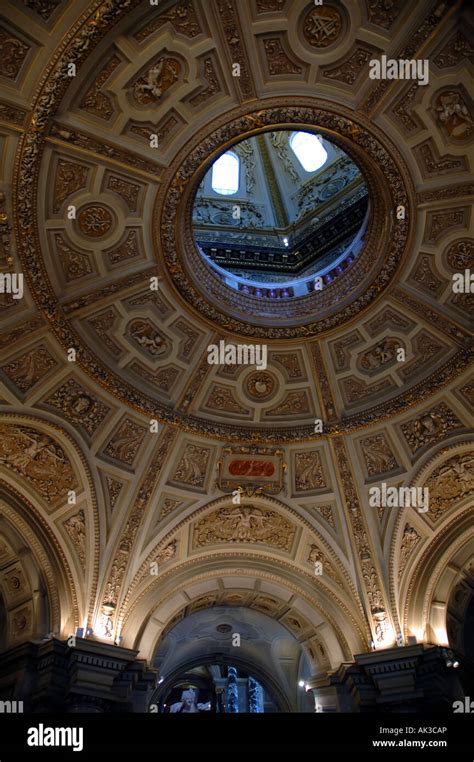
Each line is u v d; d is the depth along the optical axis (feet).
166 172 36.58
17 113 30.32
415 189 37.86
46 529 43.34
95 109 32.65
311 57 32.48
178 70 32.30
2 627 44.27
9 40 28.12
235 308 44.32
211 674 75.10
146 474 46.06
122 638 43.55
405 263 41.22
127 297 41.32
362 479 47.75
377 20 30.68
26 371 40.65
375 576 46.65
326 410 47.21
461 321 42.39
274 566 49.21
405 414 46.01
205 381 46.06
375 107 34.37
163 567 47.29
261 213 67.51
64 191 35.45
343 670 44.42
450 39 30.86
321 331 44.70
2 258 35.96
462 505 46.44
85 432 43.96
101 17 28.02
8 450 42.29
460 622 48.88
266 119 35.47
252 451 47.80
